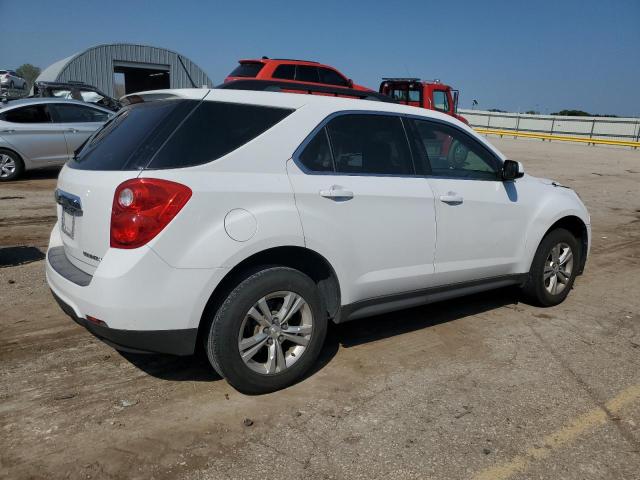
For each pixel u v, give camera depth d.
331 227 3.53
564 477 2.79
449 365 3.99
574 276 5.39
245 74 12.80
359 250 3.71
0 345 4.02
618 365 4.06
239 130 3.34
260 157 3.33
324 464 2.83
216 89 3.43
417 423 3.22
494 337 4.52
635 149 29.30
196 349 4.01
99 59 28.20
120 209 2.96
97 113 12.22
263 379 3.40
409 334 4.55
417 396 3.53
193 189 3.04
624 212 10.77
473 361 4.07
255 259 3.37
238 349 3.28
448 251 4.26
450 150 4.43
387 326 4.71
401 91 16.34
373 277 3.83
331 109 3.73
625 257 7.41
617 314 5.15
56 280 3.33
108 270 2.96
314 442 3.01
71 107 11.82
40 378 3.58
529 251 4.92
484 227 4.48
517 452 2.98
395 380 3.74
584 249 5.52
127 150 3.20
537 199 4.95
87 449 2.88
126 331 2.98
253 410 3.30
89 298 3.01
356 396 3.51
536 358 4.14
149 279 2.95
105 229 3.02
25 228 7.48
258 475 2.73
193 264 3.03
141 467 2.76
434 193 4.12
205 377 3.68
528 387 3.69
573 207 5.19
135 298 2.94
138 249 2.95
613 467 2.88
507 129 39.97
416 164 4.12
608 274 6.56
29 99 11.52
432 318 4.93
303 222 3.38
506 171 4.58
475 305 5.30
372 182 3.78
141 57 29.47
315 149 3.58
